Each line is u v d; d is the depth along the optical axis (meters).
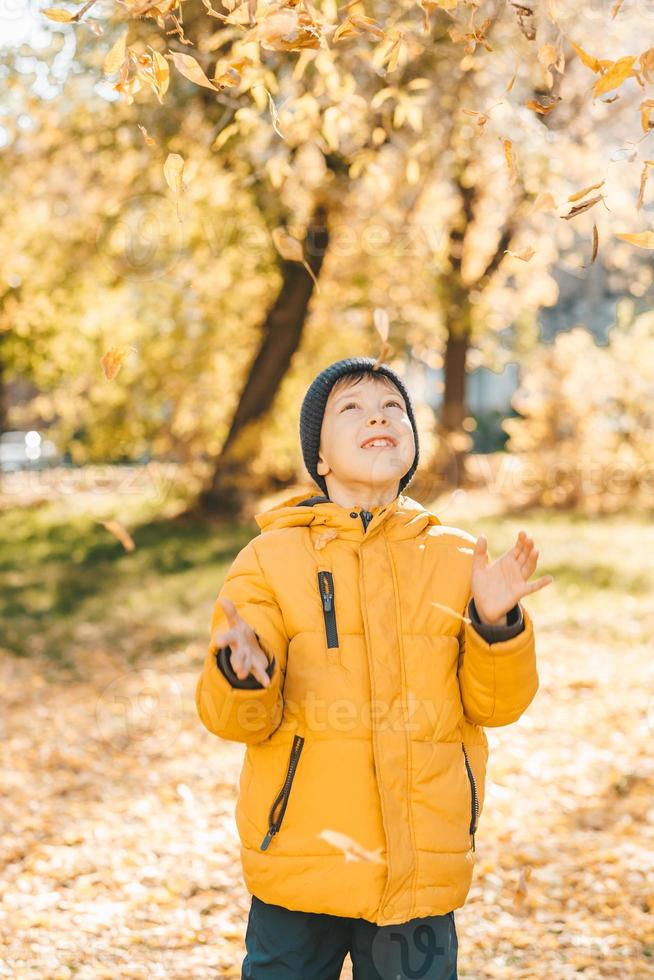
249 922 2.12
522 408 16.28
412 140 6.83
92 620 9.71
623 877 3.97
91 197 11.12
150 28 4.68
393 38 2.78
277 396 15.14
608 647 7.98
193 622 9.46
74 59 8.65
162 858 4.34
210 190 9.95
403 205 10.14
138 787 5.31
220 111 8.53
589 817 4.68
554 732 5.98
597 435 15.95
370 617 2.02
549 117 6.89
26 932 3.62
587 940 3.46
